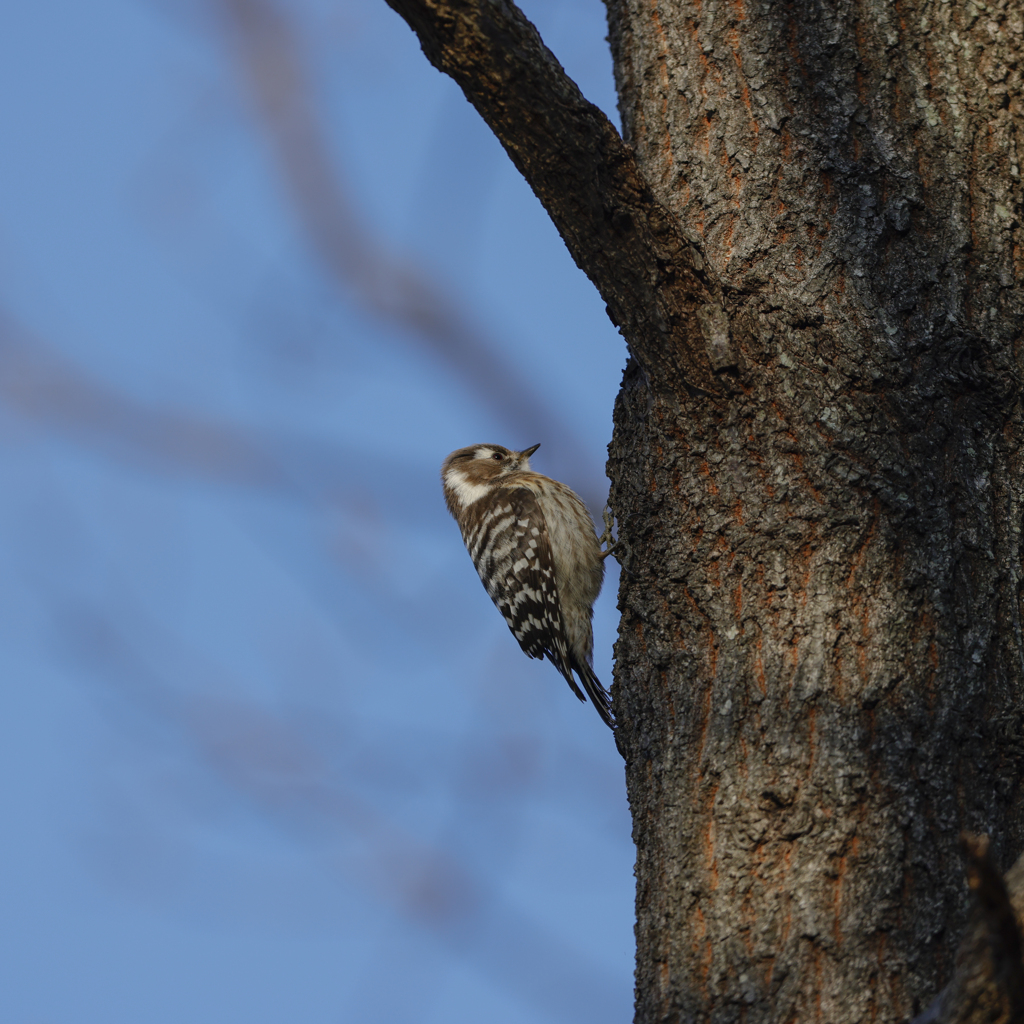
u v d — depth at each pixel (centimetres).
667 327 745
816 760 670
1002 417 742
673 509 768
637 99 902
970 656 684
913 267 773
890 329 758
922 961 613
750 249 802
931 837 643
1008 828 647
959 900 627
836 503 722
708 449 766
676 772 710
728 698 705
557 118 666
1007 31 823
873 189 795
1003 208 788
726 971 636
